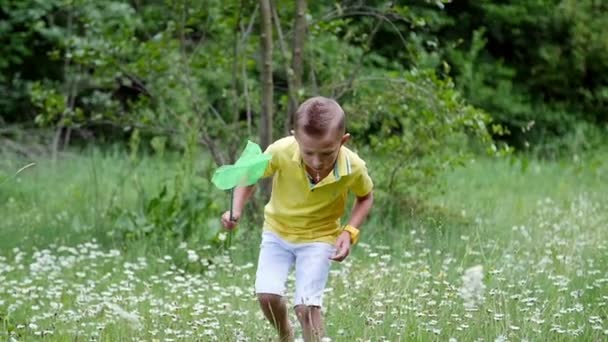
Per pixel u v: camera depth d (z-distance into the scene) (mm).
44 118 15555
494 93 26516
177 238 12484
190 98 15578
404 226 13047
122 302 9219
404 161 14016
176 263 11812
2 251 12266
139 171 17625
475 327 8219
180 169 13148
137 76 16000
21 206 15359
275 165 7816
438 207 13914
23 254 11867
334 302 9242
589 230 13000
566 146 26594
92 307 9055
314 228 7852
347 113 14047
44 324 8672
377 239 12625
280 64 15430
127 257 11867
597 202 15922
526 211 15008
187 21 14539
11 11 22969
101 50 14773
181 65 14945
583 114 28297
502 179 19703
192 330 8211
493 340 7906
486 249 11664
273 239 7934
